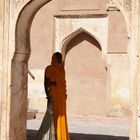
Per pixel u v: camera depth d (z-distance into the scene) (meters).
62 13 17.12
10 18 8.04
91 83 17.09
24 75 8.58
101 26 16.77
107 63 16.36
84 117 15.79
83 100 17.12
